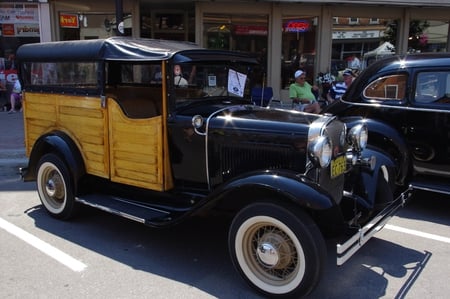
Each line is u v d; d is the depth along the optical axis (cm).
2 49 1239
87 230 479
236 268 360
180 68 415
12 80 1234
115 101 440
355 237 336
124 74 500
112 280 372
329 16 1337
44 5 1213
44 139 497
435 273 387
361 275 383
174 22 1357
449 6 1344
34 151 514
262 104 522
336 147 386
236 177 354
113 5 1240
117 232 474
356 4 1317
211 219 504
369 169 424
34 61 509
